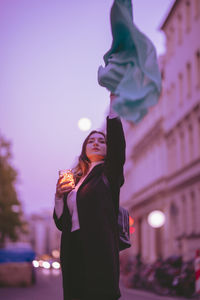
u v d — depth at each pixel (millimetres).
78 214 3590
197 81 34219
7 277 24625
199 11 33719
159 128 42875
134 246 54562
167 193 41531
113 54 3330
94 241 3502
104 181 3664
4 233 51438
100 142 3838
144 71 3088
